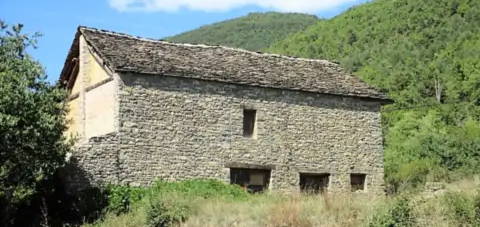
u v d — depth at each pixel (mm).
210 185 25062
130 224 20422
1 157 20156
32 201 22688
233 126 26562
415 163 39406
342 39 84250
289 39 95812
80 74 27484
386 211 16984
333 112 28984
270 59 29906
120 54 25469
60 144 21484
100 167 23781
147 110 24938
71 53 28094
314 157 28188
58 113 22125
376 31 81438
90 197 23078
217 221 19531
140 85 24953
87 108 26750
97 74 26297
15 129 19953
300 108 28188
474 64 62312
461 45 68812
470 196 17922
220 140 26203
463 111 56188
